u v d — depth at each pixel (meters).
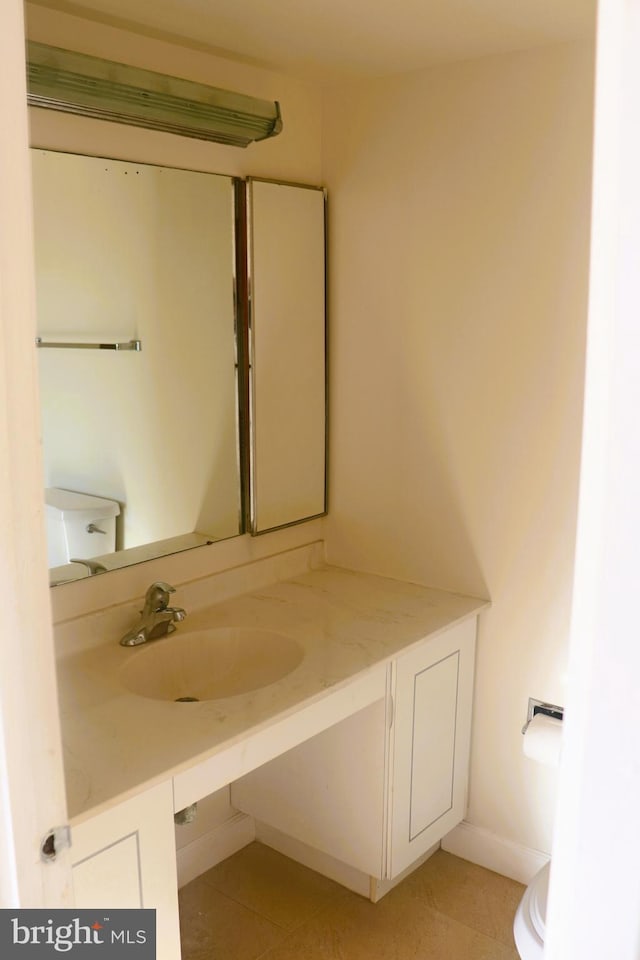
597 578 0.47
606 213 0.44
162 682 2.06
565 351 2.15
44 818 0.99
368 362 2.53
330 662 1.97
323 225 2.51
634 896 0.49
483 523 2.37
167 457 2.18
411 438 2.48
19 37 0.83
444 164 2.28
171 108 1.95
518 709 2.39
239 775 1.70
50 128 1.83
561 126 2.07
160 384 2.13
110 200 1.97
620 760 0.48
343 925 2.27
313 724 1.87
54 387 1.90
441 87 2.25
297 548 2.63
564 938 0.54
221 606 2.34
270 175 2.36
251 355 2.36
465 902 2.36
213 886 2.43
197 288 2.20
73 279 1.90
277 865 2.53
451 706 2.37
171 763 1.53
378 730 2.14
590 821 0.50
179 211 2.12
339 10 1.83
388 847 2.23
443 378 2.38
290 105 2.39
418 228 2.36
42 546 0.94
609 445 0.45
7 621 0.92
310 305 2.51
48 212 1.84
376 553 2.62
